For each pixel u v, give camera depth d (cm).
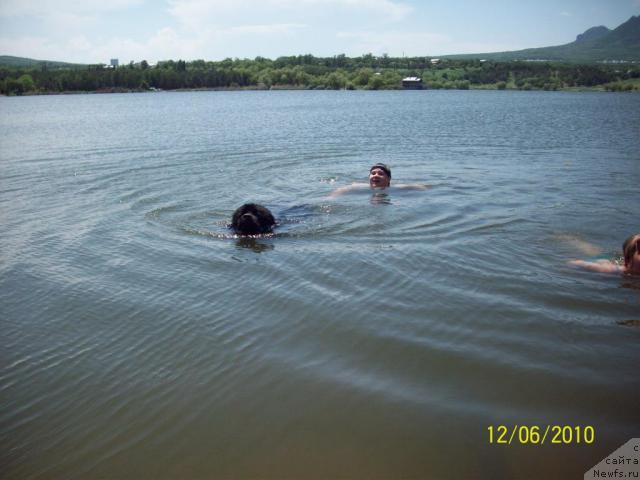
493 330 267
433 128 1134
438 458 186
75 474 185
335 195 515
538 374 229
